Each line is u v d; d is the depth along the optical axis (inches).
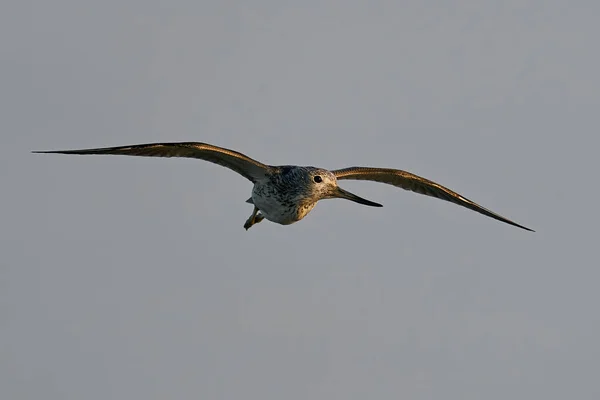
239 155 716.7
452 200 777.6
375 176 777.6
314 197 744.3
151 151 684.7
